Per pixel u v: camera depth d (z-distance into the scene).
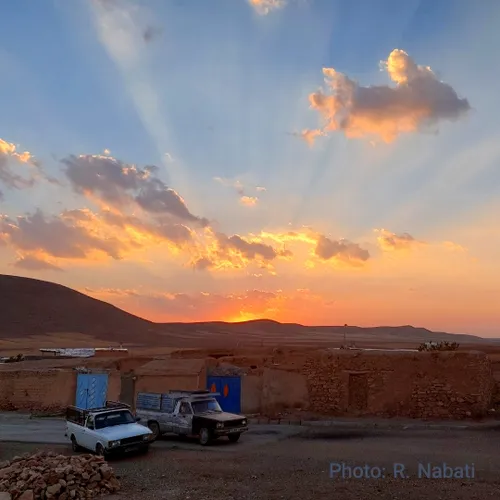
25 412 33.16
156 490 13.04
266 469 14.78
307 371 26.39
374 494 11.78
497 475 13.38
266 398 26.61
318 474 13.88
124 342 119.00
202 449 18.81
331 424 23.02
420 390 24.11
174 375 29.02
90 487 12.91
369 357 25.25
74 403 32.31
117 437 17.55
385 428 21.81
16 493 12.34
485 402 23.92
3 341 101.12
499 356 32.22
